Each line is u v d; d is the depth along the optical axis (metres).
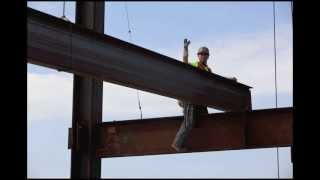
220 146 19.00
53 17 14.23
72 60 14.64
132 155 20.69
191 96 17.94
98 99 21.91
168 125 20.14
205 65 18.86
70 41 14.66
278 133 18.48
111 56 15.80
